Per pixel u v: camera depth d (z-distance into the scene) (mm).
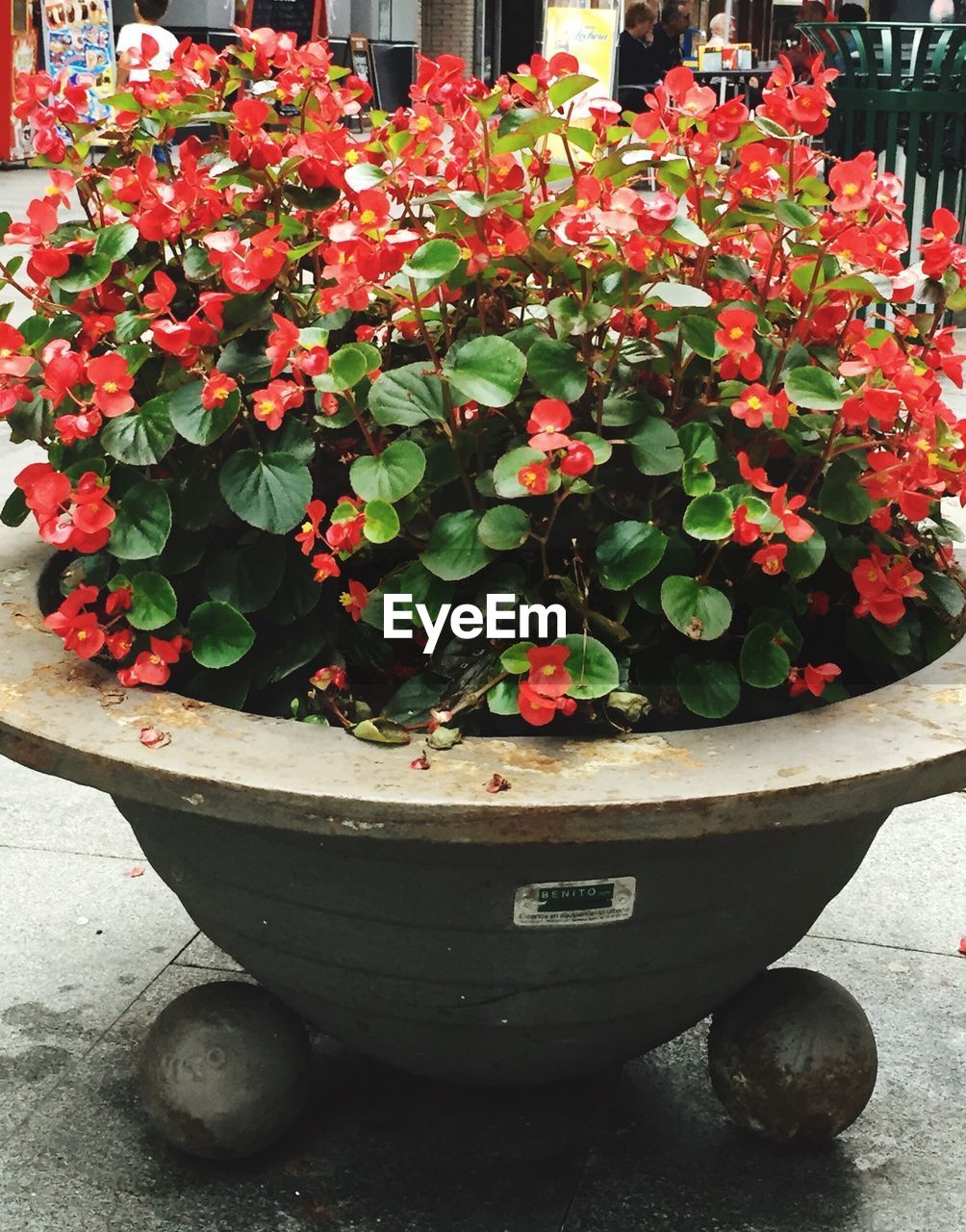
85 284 1794
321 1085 2238
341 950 1716
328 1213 1970
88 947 2615
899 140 4934
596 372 1743
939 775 1541
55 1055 2303
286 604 1805
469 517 1665
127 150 2023
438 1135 2129
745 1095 2006
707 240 1746
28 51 14297
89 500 1650
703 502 1604
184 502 1800
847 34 4789
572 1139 2131
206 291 1930
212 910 1805
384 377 1704
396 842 1550
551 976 1696
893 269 1772
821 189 1862
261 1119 1966
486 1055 1815
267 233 1704
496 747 1555
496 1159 2082
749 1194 2021
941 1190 2037
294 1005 1897
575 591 1663
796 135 1740
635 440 1695
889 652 1855
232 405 1696
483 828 1438
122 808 1829
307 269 2023
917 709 1646
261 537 1794
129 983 2508
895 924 2719
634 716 1636
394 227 1722
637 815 1442
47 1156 2074
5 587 1969
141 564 1811
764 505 1590
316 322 1879
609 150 1904
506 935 1646
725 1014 2027
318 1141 2111
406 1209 1978
